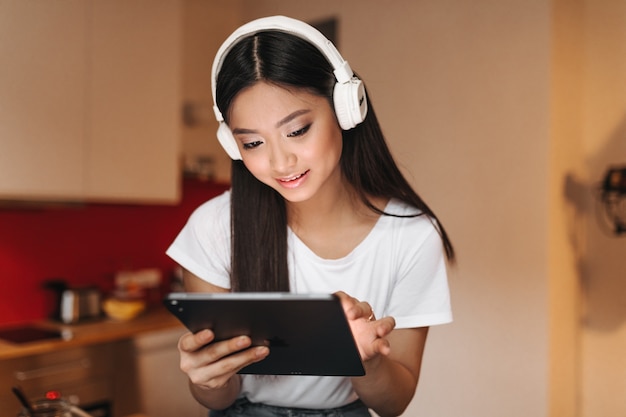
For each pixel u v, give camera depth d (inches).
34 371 96.3
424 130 113.8
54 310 118.9
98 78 108.5
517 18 102.1
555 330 99.7
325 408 46.0
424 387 113.2
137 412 110.7
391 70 118.6
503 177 103.9
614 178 97.5
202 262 45.1
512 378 102.2
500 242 104.2
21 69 97.7
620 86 103.2
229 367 32.6
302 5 135.3
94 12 107.7
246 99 34.4
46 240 119.4
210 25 145.4
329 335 30.7
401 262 44.4
